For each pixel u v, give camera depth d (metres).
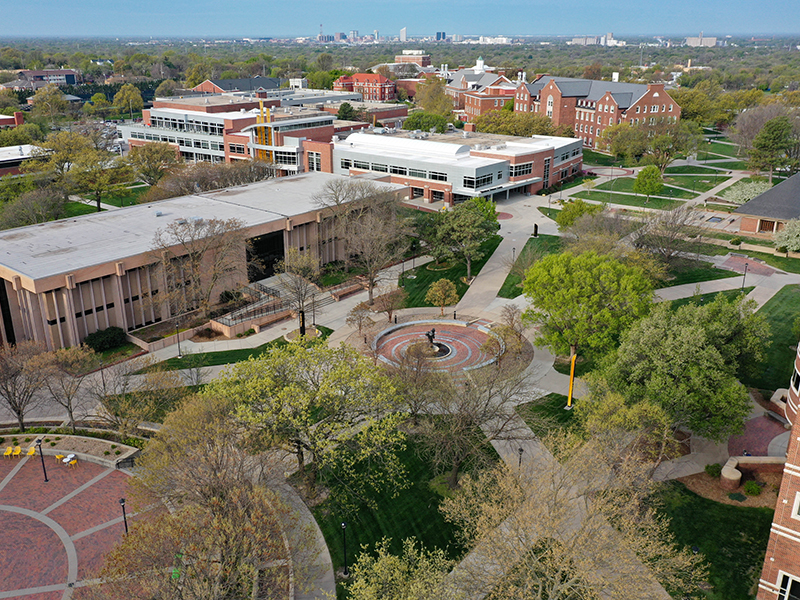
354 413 43.03
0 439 49.12
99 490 43.78
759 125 139.25
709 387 40.84
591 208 88.50
